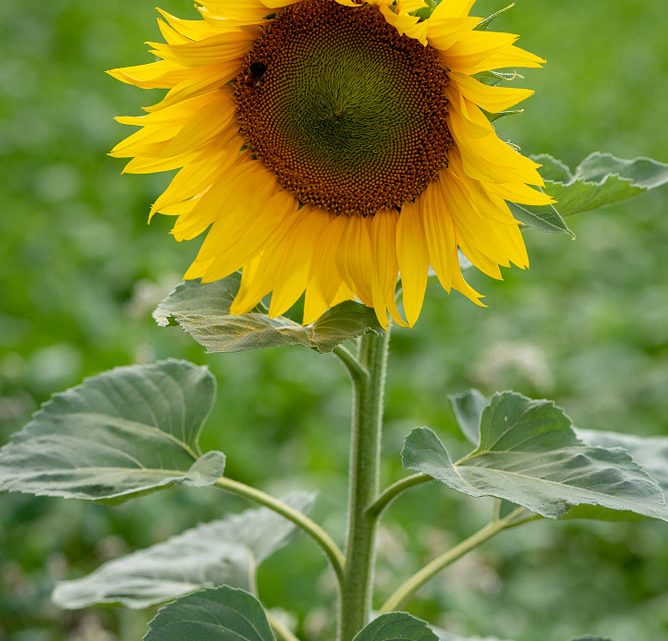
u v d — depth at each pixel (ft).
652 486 3.93
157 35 18.65
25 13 18.89
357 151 4.23
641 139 15.83
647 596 7.03
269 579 6.56
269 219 4.29
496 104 4.03
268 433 8.44
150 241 11.46
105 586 4.66
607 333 9.77
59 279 10.23
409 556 6.52
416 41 4.17
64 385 8.23
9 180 12.62
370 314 4.13
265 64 4.20
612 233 12.16
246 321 4.06
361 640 3.94
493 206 4.08
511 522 4.42
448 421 8.33
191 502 6.85
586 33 21.31
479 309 10.28
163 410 4.44
